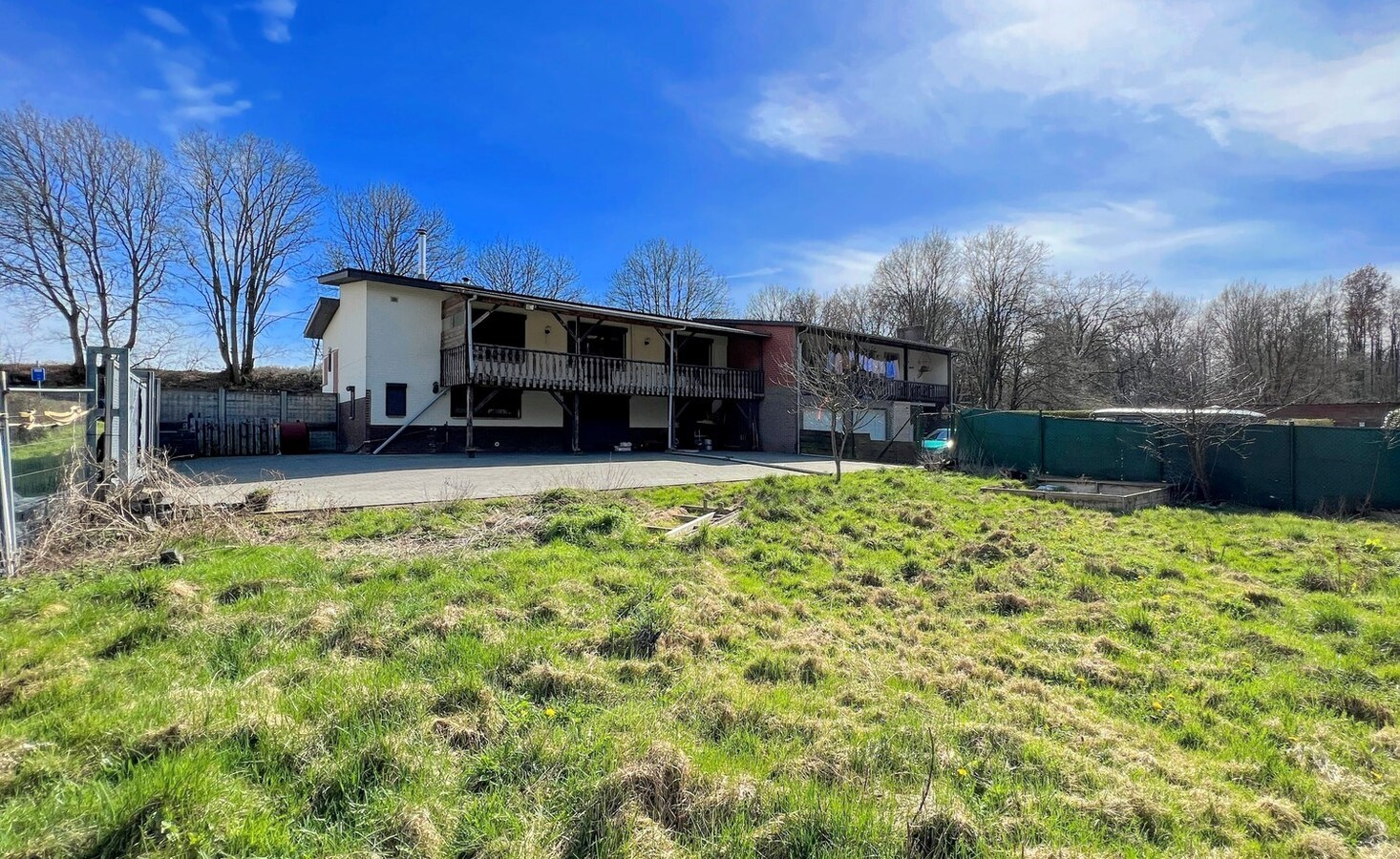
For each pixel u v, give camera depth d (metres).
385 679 3.12
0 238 21.86
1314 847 2.30
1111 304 37.81
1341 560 6.48
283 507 7.47
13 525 4.83
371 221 33.47
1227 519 9.31
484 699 2.99
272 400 17.78
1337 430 10.27
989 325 37.12
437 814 2.14
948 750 2.78
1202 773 2.88
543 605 4.41
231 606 4.25
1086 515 9.28
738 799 2.27
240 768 2.33
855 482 11.38
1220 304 41.72
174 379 25.45
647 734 2.75
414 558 5.56
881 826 2.16
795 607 5.09
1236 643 4.56
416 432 17.67
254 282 27.36
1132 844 2.27
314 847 1.97
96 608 4.09
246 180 26.92
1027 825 2.30
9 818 1.95
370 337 17.02
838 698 3.40
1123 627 4.86
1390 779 2.85
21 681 2.97
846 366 20.81
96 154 23.61
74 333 23.81
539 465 14.59
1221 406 11.74
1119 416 13.96
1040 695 3.68
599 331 21.38
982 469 14.07
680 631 4.09
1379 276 40.97
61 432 5.82
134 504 6.53
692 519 8.27
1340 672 4.00
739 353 23.70
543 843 2.02
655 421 22.59
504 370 17.31
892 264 39.72
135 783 2.15
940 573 6.29
